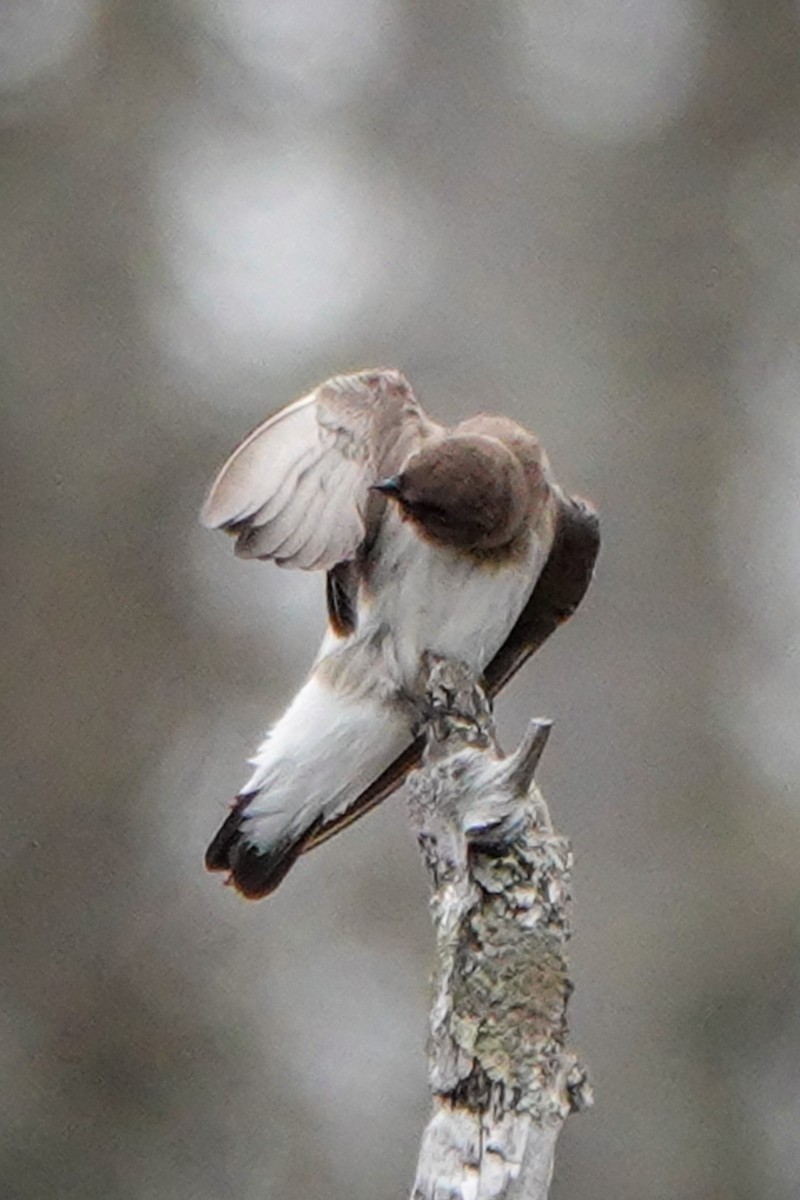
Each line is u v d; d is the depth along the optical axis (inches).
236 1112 593.9
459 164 705.6
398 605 338.0
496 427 349.7
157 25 707.4
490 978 258.2
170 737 644.1
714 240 712.4
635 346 697.0
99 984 617.0
